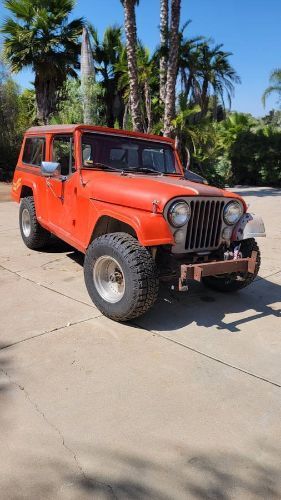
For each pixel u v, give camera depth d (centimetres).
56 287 538
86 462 251
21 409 297
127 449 263
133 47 1546
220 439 275
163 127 1730
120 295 432
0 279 564
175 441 272
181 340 407
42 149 626
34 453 256
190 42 2086
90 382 332
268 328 440
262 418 297
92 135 527
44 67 2173
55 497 226
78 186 507
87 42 1917
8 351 374
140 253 409
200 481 240
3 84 2194
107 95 2477
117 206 445
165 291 537
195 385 334
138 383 334
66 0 2106
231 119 2730
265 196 1739
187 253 447
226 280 529
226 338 414
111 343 395
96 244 441
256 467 252
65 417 290
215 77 2281
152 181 463
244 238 461
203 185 475
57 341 395
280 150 2250
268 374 353
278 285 578
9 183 1944
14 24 2106
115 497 228
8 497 225
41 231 680
